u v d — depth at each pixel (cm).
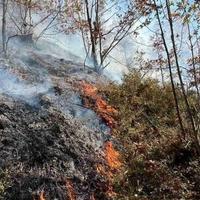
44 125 641
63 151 608
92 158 629
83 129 688
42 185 541
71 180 572
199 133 744
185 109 873
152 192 620
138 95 908
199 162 689
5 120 612
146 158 696
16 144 578
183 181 657
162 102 885
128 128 766
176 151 716
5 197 505
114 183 613
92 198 571
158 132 785
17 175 536
